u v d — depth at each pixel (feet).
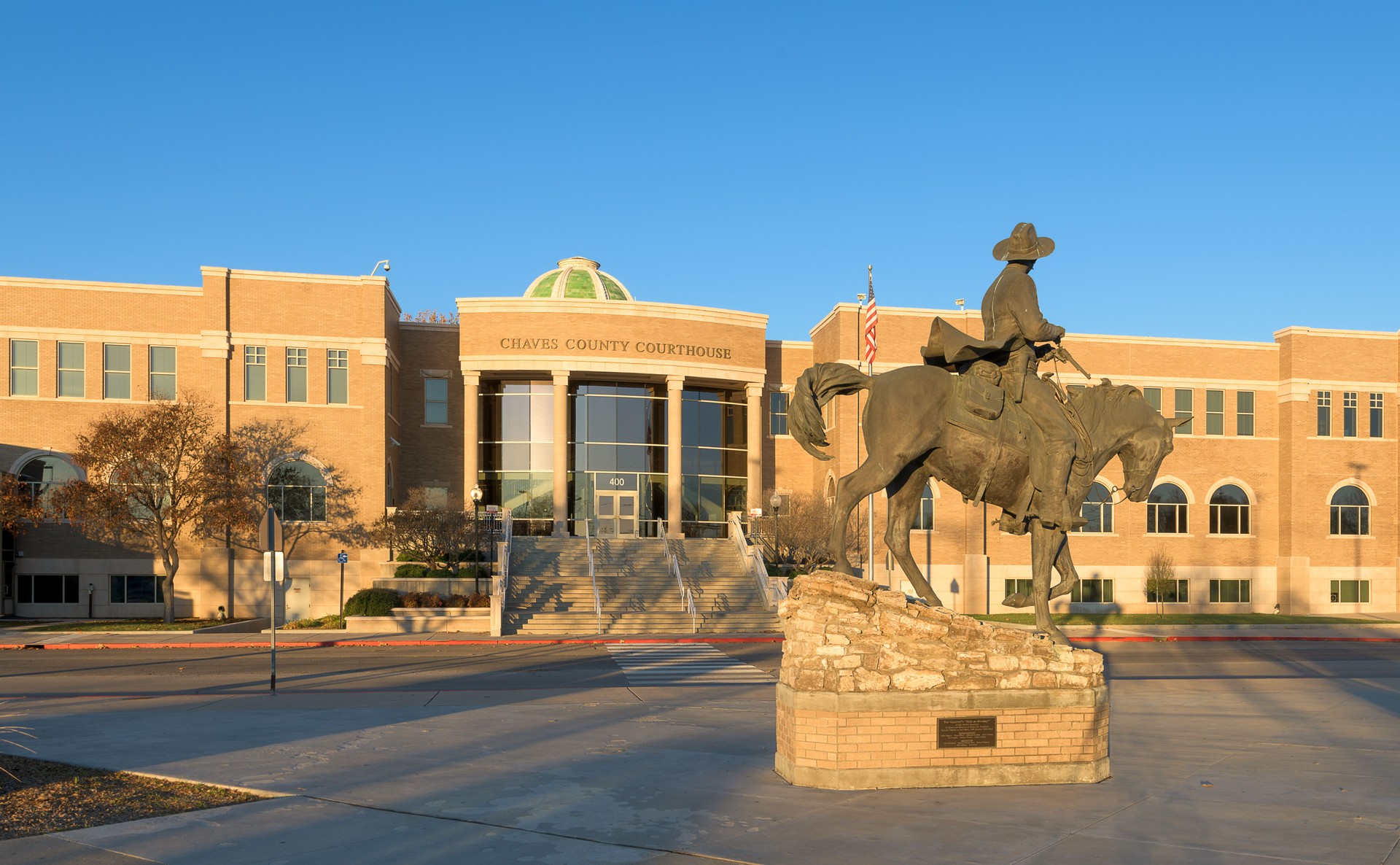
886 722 37.19
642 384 175.83
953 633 38.27
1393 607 178.40
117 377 150.20
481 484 171.94
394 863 28.45
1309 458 178.19
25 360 147.84
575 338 163.32
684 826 32.12
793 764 37.86
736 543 157.38
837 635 37.78
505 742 47.73
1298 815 33.81
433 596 128.16
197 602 148.36
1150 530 177.58
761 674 81.35
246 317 152.87
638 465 174.81
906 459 38.91
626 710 59.00
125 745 46.83
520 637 116.67
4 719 55.36
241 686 73.10
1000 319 40.96
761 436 176.76
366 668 85.76
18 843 30.30
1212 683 75.10
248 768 41.24
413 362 173.78
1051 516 39.40
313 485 153.89
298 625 132.67
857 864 28.25
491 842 30.48
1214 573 178.19
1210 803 35.27
